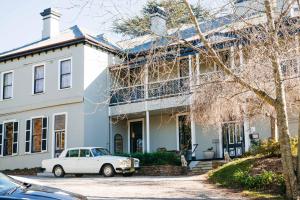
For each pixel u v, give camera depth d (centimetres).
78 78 2548
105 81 2653
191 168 2231
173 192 1412
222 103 1769
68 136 2527
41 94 2688
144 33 1241
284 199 1236
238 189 1462
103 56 2664
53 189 739
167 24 1245
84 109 2494
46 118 2636
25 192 678
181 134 2583
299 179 1238
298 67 1391
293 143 1653
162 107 2417
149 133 2608
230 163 1816
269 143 1794
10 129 2791
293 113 1819
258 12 1241
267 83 1386
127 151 2750
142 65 1288
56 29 3003
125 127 2781
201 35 1205
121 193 1393
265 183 1420
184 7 1229
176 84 2366
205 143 2475
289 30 1262
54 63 2672
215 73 1669
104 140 2600
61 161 2153
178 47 1244
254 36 1202
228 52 1382
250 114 1838
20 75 2811
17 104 2783
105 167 2061
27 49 2783
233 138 2394
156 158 2241
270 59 1216
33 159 2636
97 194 1370
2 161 2778
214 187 1527
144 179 1842
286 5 1334
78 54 2577
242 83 1248
